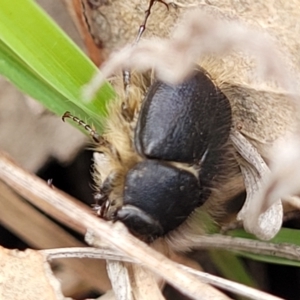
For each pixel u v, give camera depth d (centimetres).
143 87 15
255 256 16
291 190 14
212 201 15
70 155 16
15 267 15
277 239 16
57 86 15
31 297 14
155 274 15
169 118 14
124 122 15
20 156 16
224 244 16
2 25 14
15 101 16
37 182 14
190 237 15
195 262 16
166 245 15
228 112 15
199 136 14
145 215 14
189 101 14
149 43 14
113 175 15
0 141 16
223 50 14
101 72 15
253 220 15
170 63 14
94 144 15
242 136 15
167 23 15
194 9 15
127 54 14
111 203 14
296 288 17
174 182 14
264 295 14
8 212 16
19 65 15
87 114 15
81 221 14
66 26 16
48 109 15
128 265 15
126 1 15
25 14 14
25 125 16
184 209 14
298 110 15
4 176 15
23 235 16
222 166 15
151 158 14
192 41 14
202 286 14
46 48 15
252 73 15
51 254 15
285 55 15
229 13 15
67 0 15
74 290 16
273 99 15
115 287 15
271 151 15
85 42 15
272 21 15
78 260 16
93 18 15
